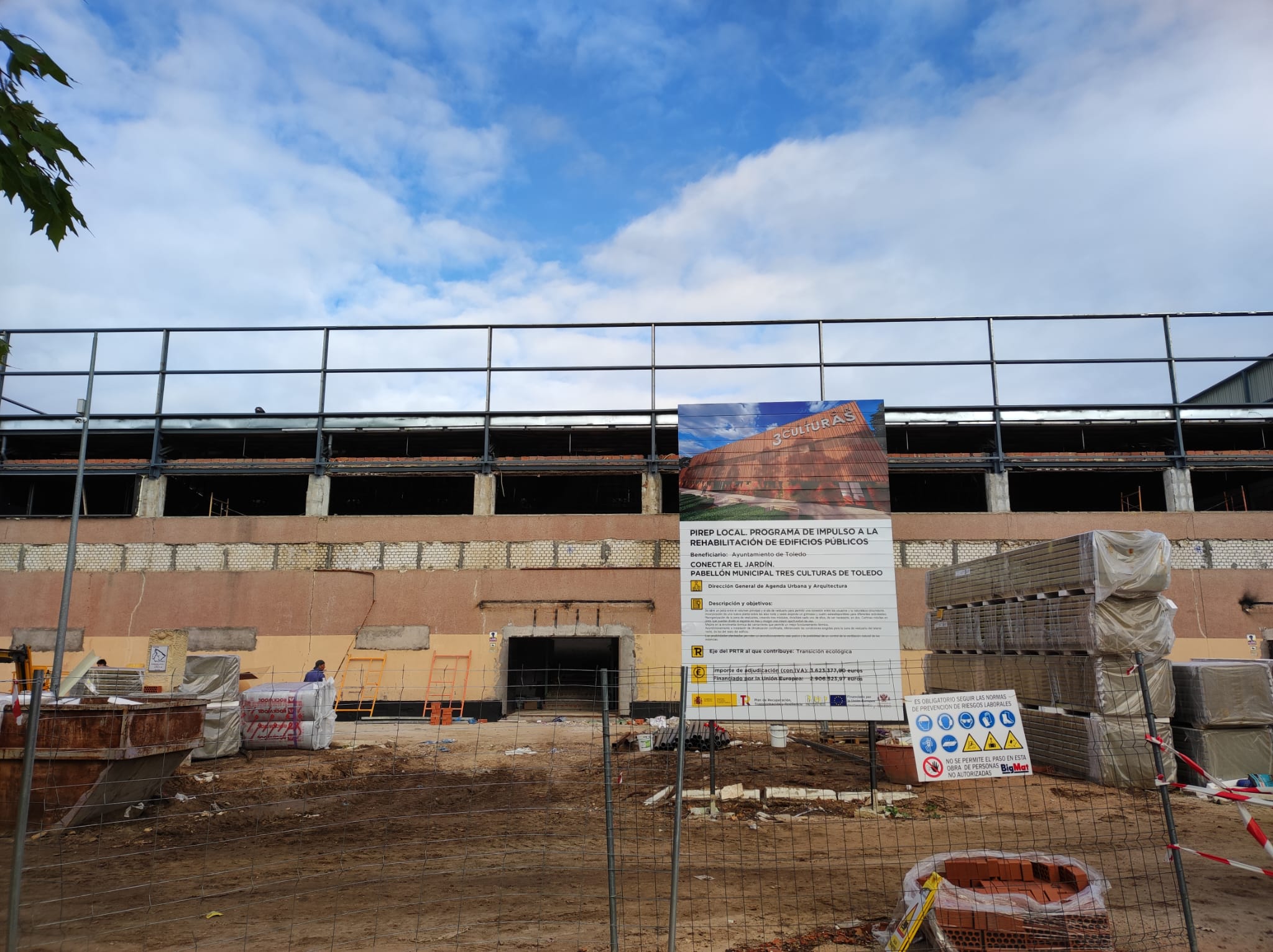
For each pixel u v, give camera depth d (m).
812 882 6.76
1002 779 11.22
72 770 8.90
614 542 22.97
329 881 6.90
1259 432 25.52
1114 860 7.42
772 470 9.89
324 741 14.73
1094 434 25.64
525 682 23.81
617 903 6.22
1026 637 13.01
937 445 26.19
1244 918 5.80
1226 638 21.69
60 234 4.59
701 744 14.07
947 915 4.97
